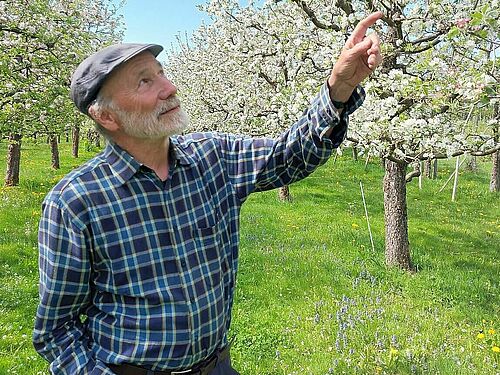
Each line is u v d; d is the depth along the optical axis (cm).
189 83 970
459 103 341
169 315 105
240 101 661
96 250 103
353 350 284
